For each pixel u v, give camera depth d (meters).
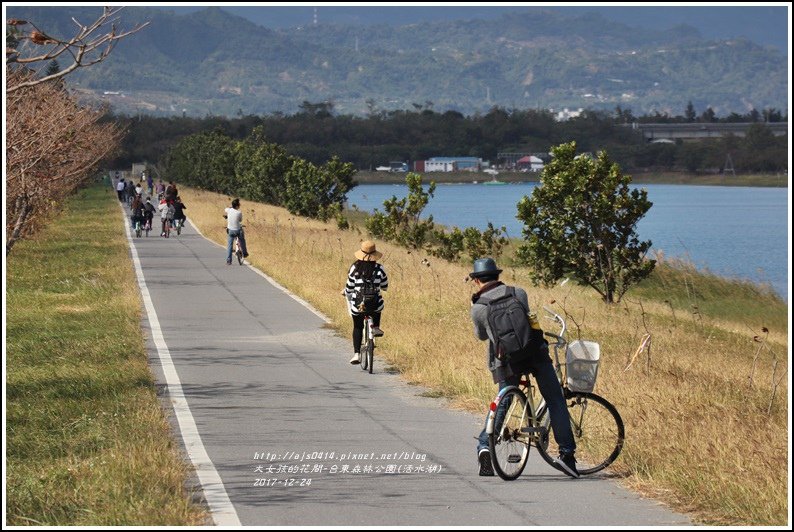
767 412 39.06
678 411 35.69
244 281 88.50
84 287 79.25
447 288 74.69
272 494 26.25
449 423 35.78
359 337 47.78
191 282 87.44
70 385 41.34
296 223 166.88
